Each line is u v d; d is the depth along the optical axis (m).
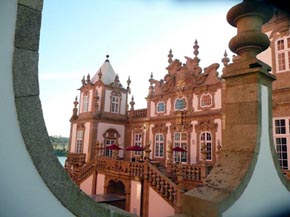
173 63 21.44
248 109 2.62
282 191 2.87
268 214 2.55
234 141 2.67
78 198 1.46
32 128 1.37
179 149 17.19
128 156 24.62
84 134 24.42
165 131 21.00
